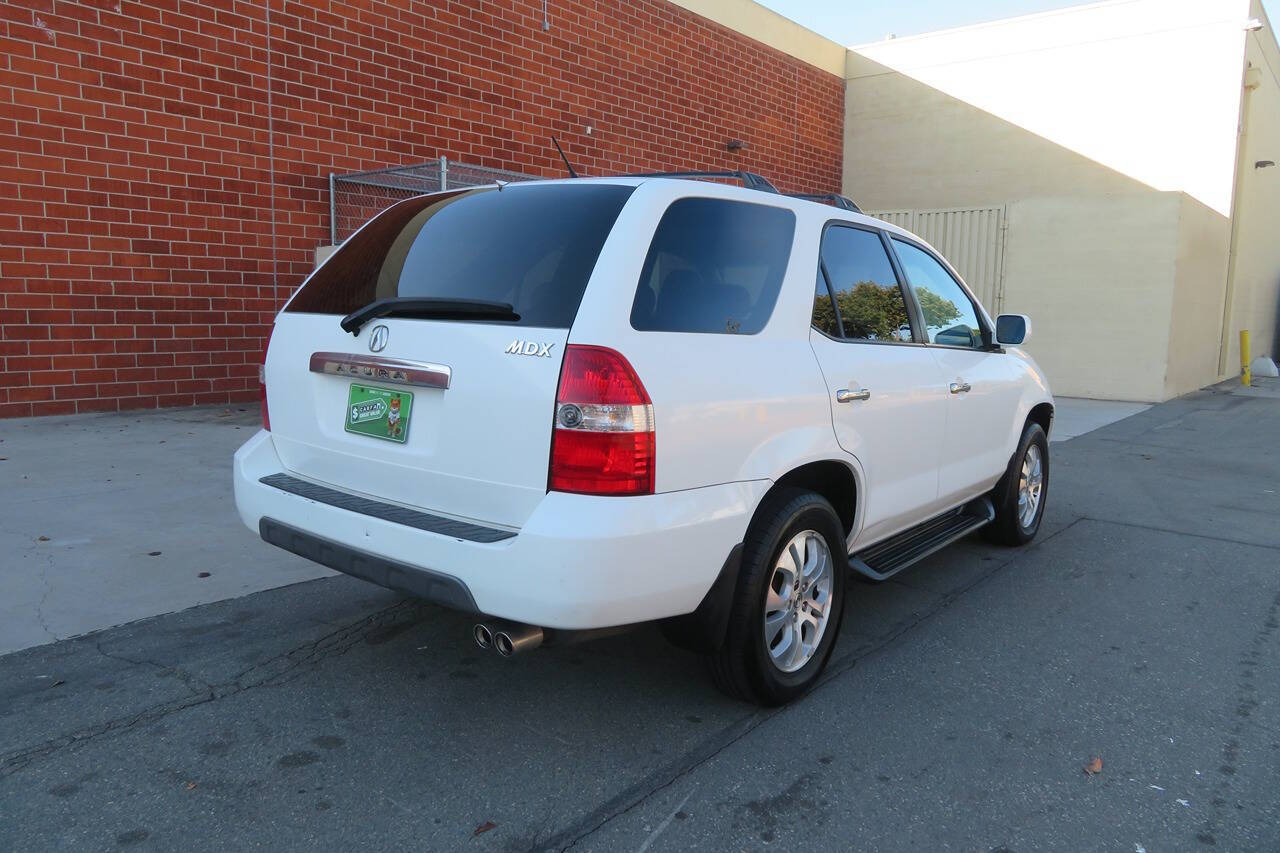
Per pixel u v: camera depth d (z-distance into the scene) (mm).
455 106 11547
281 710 3305
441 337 2957
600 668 3748
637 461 2697
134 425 8406
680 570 2811
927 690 3635
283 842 2541
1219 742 3250
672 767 2994
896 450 3955
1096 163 16922
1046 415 5910
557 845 2564
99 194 8648
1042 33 17172
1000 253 15586
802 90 17984
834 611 3602
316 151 10195
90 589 4387
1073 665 3918
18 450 7199
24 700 3299
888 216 16703
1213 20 15617
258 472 3584
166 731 3127
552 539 2615
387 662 3738
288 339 3553
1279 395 15508
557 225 3074
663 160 14820
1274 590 4984
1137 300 14328
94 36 8453
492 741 3133
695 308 3045
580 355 2691
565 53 12938
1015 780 2965
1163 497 7352
